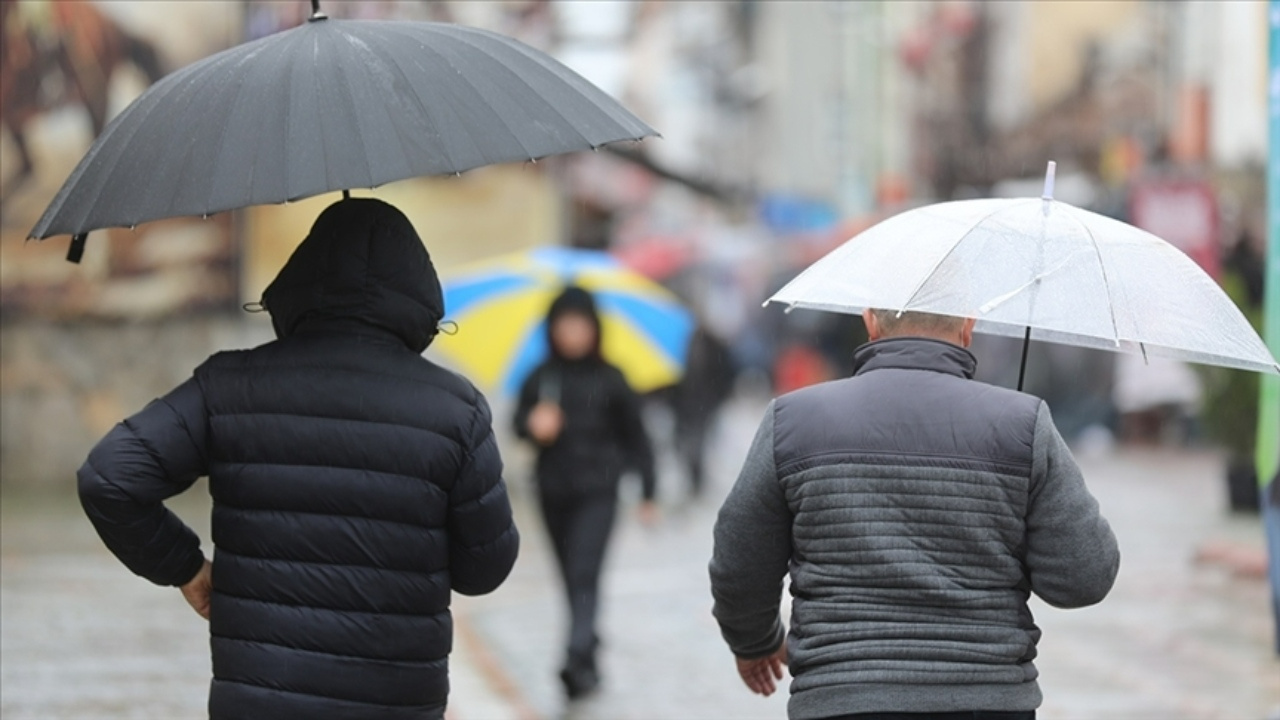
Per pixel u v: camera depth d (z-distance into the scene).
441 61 13.11
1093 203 84.88
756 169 189.38
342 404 12.70
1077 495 12.40
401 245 13.02
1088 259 12.94
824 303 12.94
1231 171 74.56
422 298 13.12
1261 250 73.06
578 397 28.14
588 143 12.90
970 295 12.66
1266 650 33.34
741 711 28.36
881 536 12.35
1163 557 45.16
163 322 59.94
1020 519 12.37
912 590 12.25
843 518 12.44
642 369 39.88
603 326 28.31
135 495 12.59
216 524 12.84
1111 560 12.53
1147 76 112.12
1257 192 73.94
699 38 192.62
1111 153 103.31
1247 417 52.69
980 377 78.94
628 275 40.16
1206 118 99.94
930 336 13.09
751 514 12.87
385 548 12.63
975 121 142.38
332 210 13.13
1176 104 106.12
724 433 84.00
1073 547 12.35
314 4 13.64
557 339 28.22
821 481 12.52
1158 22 109.12
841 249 13.58
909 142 142.38
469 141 12.55
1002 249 12.95
